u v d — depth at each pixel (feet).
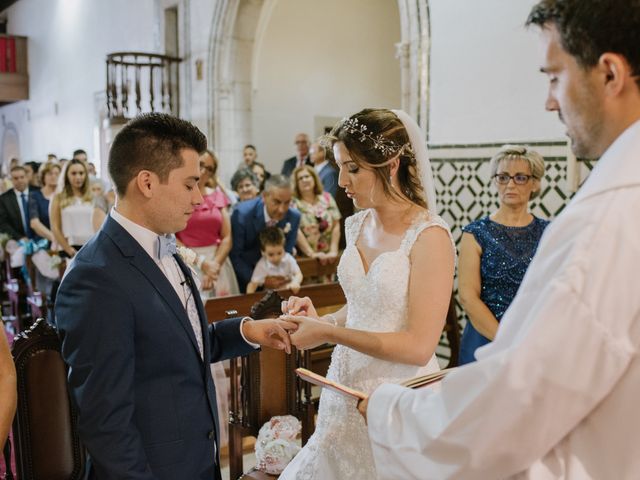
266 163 32.22
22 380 6.59
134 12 37.27
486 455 3.43
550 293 3.25
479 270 10.30
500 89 15.03
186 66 31.81
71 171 20.90
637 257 3.13
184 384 5.67
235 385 9.09
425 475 3.70
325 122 33.71
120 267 5.41
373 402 4.23
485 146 15.47
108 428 5.11
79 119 47.19
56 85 51.65
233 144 29.53
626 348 3.13
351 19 33.71
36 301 19.36
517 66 14.60
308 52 32.73
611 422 3.32
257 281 15.08
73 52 47.52
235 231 15.75
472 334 10.46
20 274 24.47
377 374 6.20
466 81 15.84
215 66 29.45
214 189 16.12
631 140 3.30
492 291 10.11
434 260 5.97
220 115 29.48
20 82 57.72
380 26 34.68
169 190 5.60
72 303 5.27
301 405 9.40
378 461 4.05
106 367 5.14
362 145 6.10
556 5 3.44
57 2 50.11
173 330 5.56
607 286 3.15
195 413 5.75
